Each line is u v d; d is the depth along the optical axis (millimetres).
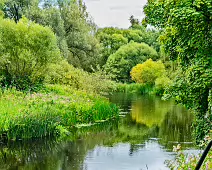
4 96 15797
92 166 9359
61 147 11492
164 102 25828
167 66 40250
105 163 9594
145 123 16141
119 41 51688
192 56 6586
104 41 51375
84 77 22016
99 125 15555
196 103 7121
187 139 12523
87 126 15250
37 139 12422
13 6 28094
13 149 11164
